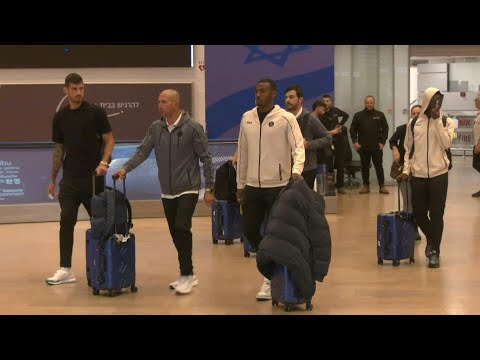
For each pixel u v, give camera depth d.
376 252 9.10
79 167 7.43
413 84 27.52
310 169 7.87
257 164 6.59
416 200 8.27
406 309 6.34
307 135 7.80
